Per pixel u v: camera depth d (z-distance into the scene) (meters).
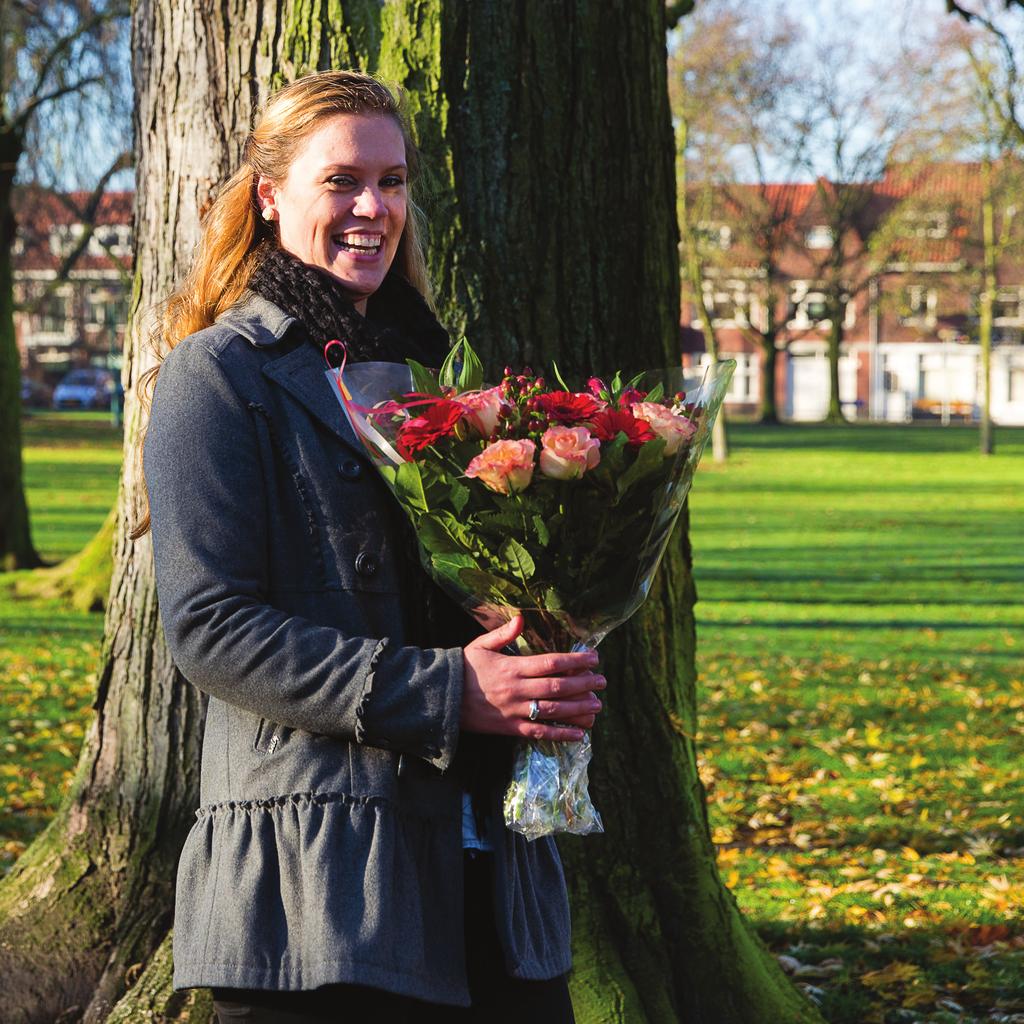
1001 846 5.42
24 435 37.03
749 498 23.14
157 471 1.87
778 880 4.98
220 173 3.05
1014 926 4.44
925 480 27.06
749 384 64.69
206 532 1.83
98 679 3.39
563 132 3.00
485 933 1.99
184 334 2.19
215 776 1.92
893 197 53.03
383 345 2.03
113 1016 3.00
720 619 11.53
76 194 22.08
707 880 3.29
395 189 2.11
